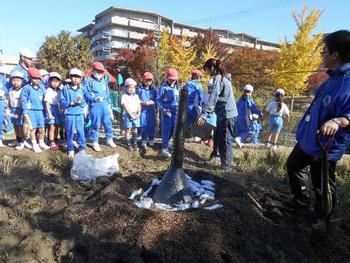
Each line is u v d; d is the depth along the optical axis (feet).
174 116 25.84
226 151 22.08
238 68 128.57
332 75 13.17
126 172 21.54
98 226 13.34
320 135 12.65
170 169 15.96
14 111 24.75
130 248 12.28
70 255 11.88
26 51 25.67
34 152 24.29
